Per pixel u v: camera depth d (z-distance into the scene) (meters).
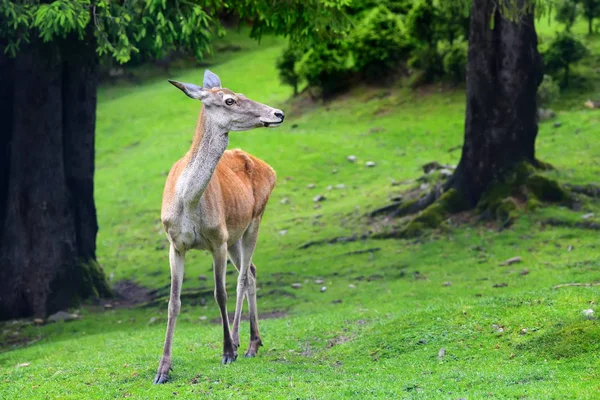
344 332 10.88
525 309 10.00
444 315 10.34
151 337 12.12
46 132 15.79
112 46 14.23
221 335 11.47
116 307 16.36
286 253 18.55
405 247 17.53
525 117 18.03
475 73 17.97
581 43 27.22
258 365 9.09
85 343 12.31
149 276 18.92
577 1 29.20
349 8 31.61
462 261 15.84
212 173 8.55
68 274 16.03
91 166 16.91
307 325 11.58
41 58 15.34
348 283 15.64
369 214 20.17
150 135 31.73
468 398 7.12
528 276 13.84
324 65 31.20
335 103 31.59
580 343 8.52
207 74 9.00
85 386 8.62
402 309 12.22
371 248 17.77
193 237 8.80
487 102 17.94
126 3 13.76
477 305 10.48
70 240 16.23
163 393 7.92
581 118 25.02
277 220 21.73
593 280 12.60
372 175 24.36
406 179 23.14
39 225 15.79
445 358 9.02
